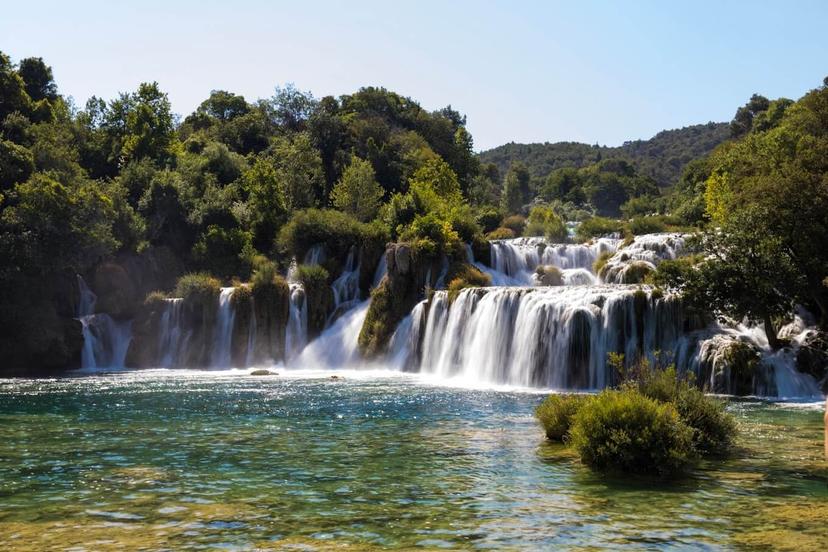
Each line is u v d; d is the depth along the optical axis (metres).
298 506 14.33
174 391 37.16
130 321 57.62
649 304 38.72
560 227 81.25
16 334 51.09
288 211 75.81
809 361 35.56
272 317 55.66
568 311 39.69
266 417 27.45
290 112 135.38
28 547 11.65
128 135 88.25
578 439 18.17
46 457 19.55
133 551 11.45
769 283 35.53
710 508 14.02
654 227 74.69
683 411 19.92
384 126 111.56
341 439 22.38
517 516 13.52
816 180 38.31
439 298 49.53
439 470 17.67
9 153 57.62
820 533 12.30
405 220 69.19
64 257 53.16
